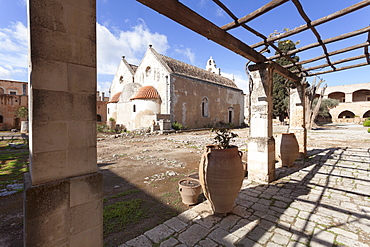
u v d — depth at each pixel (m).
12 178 5.27
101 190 1.88
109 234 2.70
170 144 12.07
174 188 4.50
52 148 1.61
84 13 1.79
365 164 6.16
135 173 5.79
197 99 24.31
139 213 3.27
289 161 6.02
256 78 4.84
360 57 4.94
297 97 7.37
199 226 2.78
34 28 1.49
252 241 2.44
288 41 4.19
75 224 1.72
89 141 1.84
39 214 1.52
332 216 3.03
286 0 2.74
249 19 3.12
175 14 2.49
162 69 21.62
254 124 4.86
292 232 2.62
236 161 3.08
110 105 26.48
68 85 1.69
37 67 1.51
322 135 15.56
